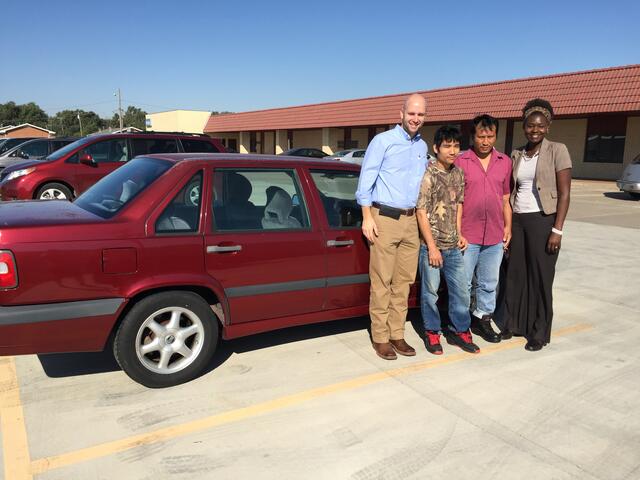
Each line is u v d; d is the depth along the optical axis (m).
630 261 8.34
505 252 4.88
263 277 3.97
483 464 2.98
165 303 3.62
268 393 3.72
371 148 3.98
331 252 4.26
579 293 6.50
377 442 3.15
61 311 3.30
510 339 4.94
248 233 3.90
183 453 3.00
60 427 3.23
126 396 3.62
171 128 50.06
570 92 21.67
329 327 5.07
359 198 4.05
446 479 2.84
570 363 4.39
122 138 9.99
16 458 2.92
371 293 4.29
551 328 5.18
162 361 3.69
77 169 9.71
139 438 3.13
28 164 9.67
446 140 4.09
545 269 4.54
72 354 4.30
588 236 10.62
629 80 19.81
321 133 38.19
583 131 23.86
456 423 3.39
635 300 6.24
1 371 3.97
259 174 4.09
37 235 3.25
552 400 3.74
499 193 4.44
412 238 4.19
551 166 4.37
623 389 3.93
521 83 23.80
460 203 4.34
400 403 3.63
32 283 3.22
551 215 4.46
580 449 3.15
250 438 3.16
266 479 2.80
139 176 3.99
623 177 17.89
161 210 3.62
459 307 4.48
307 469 2.89
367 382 3.93
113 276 3.41
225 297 3.84
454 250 4.32
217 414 3.42
